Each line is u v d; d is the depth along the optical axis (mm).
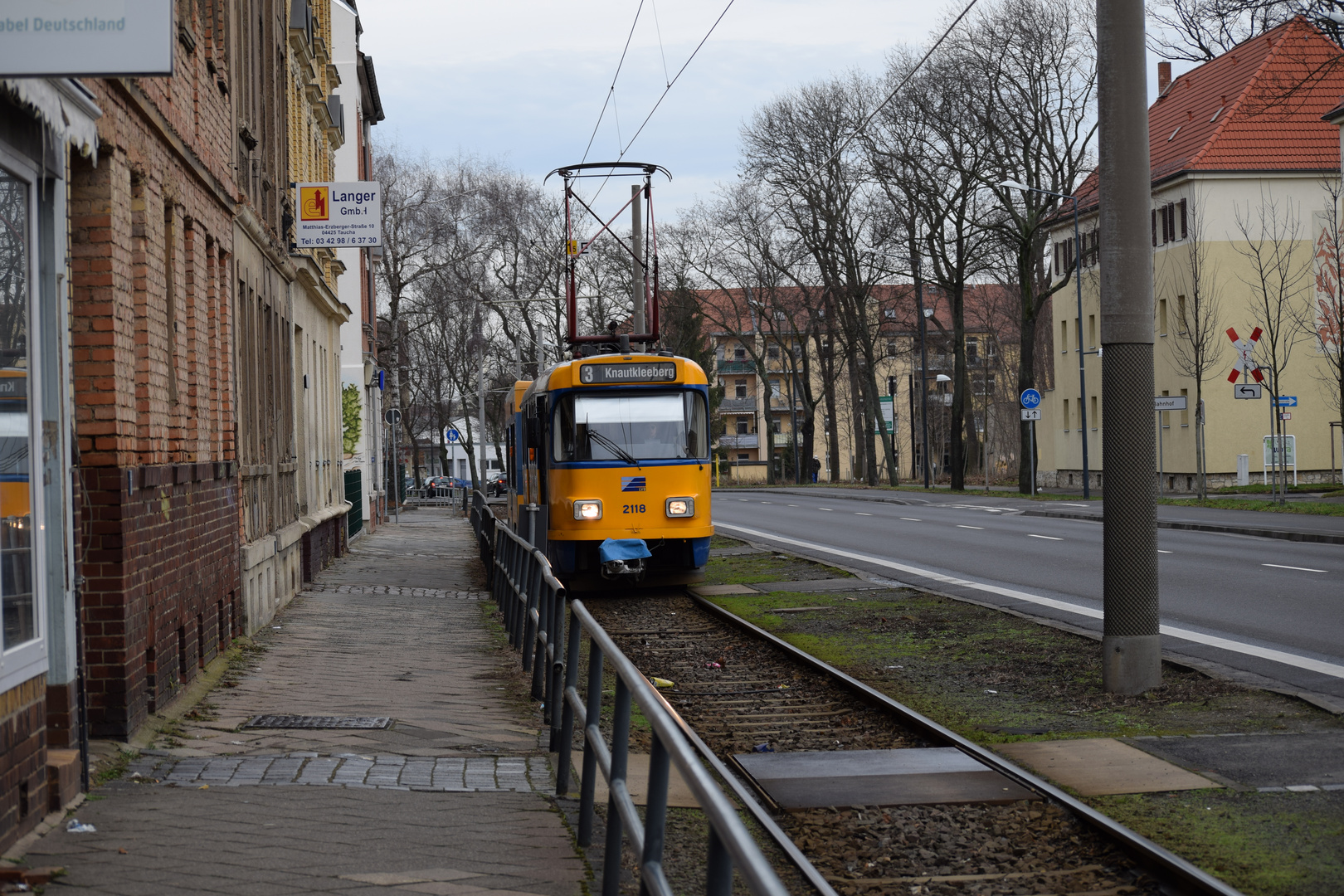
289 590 19203
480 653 14180
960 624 14992
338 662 13031
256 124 17234
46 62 5578
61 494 6926
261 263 17547
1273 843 6453
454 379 74062
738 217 63594
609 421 20609
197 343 12078
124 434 8719
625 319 66688
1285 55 54500
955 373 54969
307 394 23984
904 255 55000
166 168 10727
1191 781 7676
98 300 8547
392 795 7344
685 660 13992
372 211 20234
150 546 9320
